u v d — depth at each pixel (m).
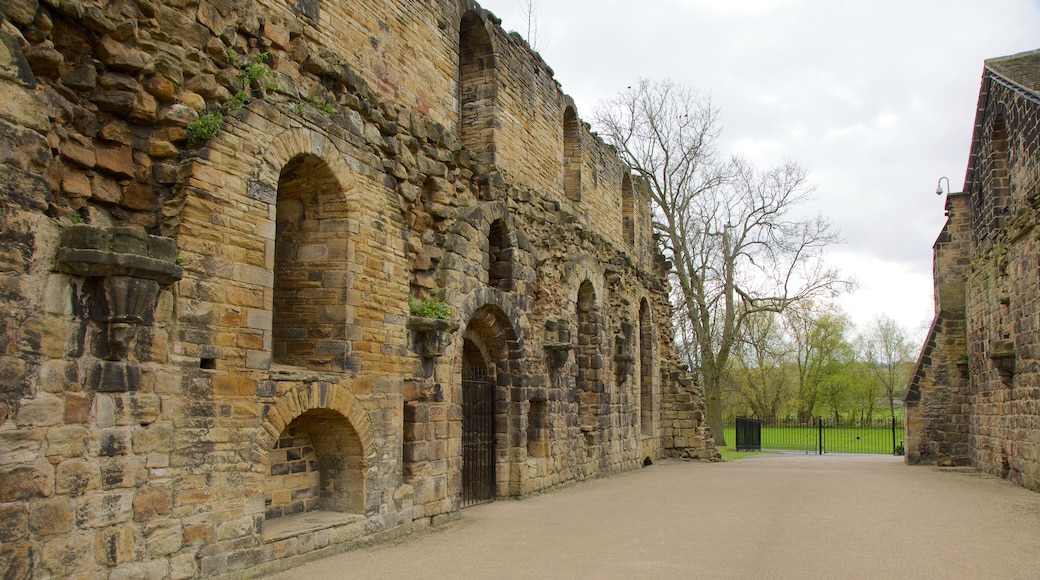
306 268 11.54
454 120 15.20
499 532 13.18
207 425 8.77
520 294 17.72
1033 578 10.23
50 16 7.72
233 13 9.61
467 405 17.17
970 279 27.16
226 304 9.11
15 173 6.91
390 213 12.57
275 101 10.09
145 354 8.06
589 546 12.04
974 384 26.80
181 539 8.34
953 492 19.75
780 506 16.92
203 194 8.87
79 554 7.28
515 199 17.97
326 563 10.28
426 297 13.95
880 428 51.75
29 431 6.93
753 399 63.00
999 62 23.62
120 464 7.72
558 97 21.69
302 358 11.42
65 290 7.36
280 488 11.16
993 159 23.69
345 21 11.93
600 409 23.11
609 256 24.77
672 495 18.75
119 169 8.31
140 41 8.45
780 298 41.44
